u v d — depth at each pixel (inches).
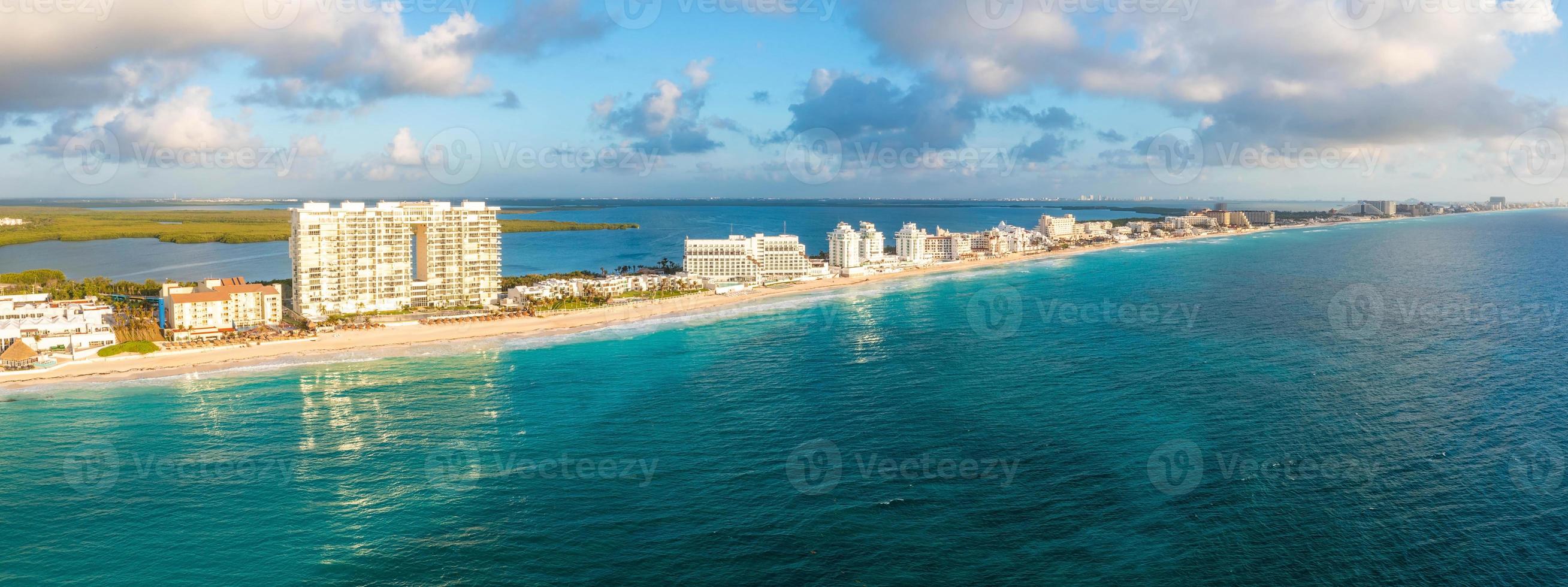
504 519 5196.9
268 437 6756.9
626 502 5423.2
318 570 4645.7
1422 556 4603.8
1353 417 6815.9
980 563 4613.7
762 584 4441.4
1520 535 4795.8
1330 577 4424.2
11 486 5743.1
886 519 5128.0
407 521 5196.9
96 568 4687.5
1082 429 6628.9
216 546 4913.9
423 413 7372.1
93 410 7490.2
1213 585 4372.5
